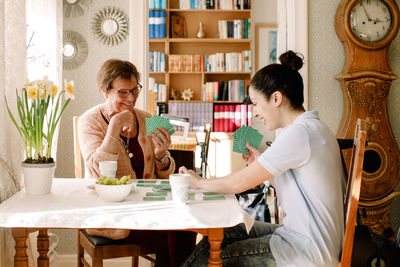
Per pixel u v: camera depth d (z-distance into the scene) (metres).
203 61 6.47
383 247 2.23
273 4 6.65
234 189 1.86
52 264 3.11
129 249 2.22
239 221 1.69
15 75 2.19
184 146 4.64
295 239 1.73
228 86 6.49
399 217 3.35
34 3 2.70
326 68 3.31
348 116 3.18
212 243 1.72
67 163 3.30
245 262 1.78
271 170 1.75
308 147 1.72
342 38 3.21
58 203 1.82
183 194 1.78
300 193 1.74
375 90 3.13
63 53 3.26
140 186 2.17
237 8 6.48
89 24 3.26
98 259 2.17
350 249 1.66
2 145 2.08
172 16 6.56
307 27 3.28
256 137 2.15
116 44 3.27
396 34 3.19
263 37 6.68
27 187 1.97
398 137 3.33
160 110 6.38
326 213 1.71
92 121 2.47
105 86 2.45
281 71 1.83
